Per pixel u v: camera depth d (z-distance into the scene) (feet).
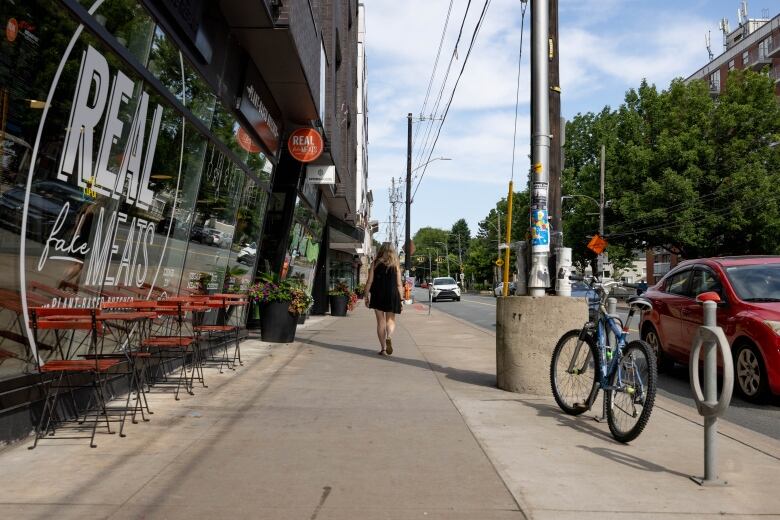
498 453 15.43
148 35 20.47
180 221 26.58
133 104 20.47
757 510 11.95
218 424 17.63
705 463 13.53
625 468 14.47
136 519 10.78
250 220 39.47
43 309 14.64
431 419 18.83
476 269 366.02
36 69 15.14
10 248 14.74
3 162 14.26
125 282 21.45
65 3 15.48
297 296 38.65
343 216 91.76
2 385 14.32
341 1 64.75
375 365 29.86
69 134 16.90
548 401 21.89
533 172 24.53
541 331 22.89
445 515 11.37
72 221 17.49
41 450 14.60
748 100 136.98
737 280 27.12
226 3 25.44
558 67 26.43
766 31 193.26
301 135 43.91
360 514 11.30
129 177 20.93
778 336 23.30
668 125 145.18
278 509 11.43
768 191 128.67
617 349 17.49
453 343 41.29
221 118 29.99
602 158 144.25
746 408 23.98
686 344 29.43
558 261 24.39
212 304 24.63
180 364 27.07
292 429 17.26
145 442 15.58
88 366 14.70
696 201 134.21
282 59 31.68
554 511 11.71
